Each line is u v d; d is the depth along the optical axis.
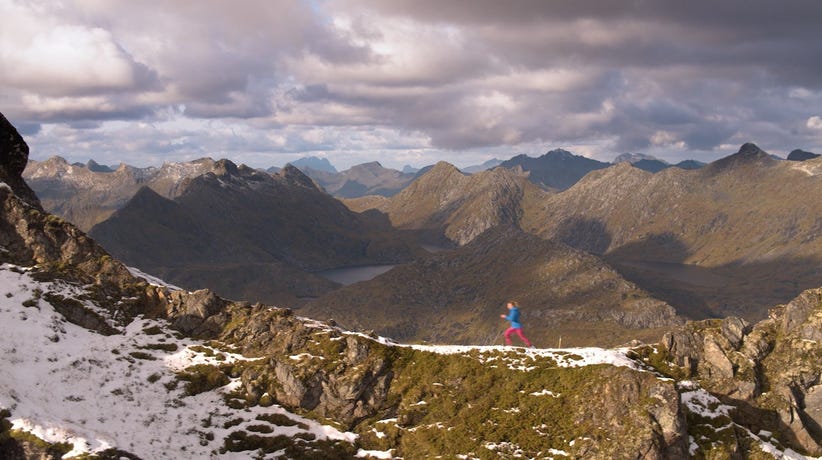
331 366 74.62
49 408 60.56
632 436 64.00
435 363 76.94
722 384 78.56
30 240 87.56
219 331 83.81
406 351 78.62
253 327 82.81
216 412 68.88
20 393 60.91
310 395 72.19
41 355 68.69
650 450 62.62
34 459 54.09
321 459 64.19
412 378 75.12
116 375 70.12
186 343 80.44
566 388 71.88
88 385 67.00
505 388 73.00
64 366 68.19
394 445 68.06
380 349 77.88
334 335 80.38
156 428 63.72
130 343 76.88
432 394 73.38
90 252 89.94
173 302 85.94
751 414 75.69
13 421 56.06
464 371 75.38
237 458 63.06
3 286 77.06
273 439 66.25
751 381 77.88
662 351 83.06
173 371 74.12
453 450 65.69
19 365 65.69
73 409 62.25
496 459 63.94
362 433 69.50
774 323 88.12
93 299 81.94
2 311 72.69
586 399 69.56
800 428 74.12
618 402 67.88
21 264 84.62
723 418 71.56
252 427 67.69
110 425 61.81
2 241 86.94
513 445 65.88
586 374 72.75
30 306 75.25
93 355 72.00
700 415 71.44
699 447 67.00
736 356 81.38
